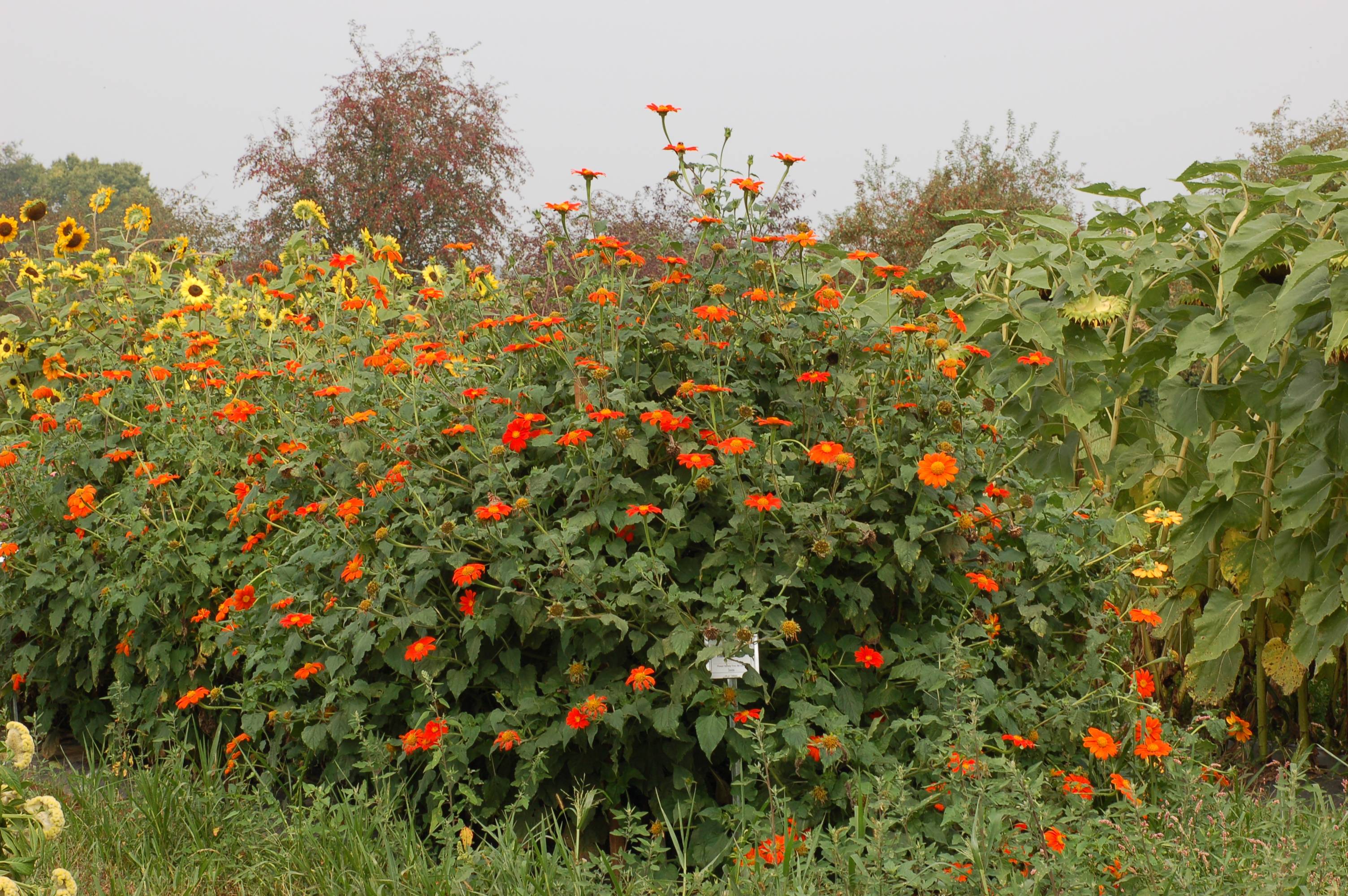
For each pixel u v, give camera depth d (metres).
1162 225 4.86
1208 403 4.49
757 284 3.76
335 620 3.36
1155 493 4.87
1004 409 5.04
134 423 5.16
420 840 3.12
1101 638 3.58
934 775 2.98
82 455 4.86
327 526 3.66
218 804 3.40
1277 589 4.41
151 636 4.36
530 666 3.22
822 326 3.66
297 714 3.42
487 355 4.16
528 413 3.57
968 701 3.06
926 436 3.36
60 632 4.74
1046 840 2.53
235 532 4.31
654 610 3.09
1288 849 2.70
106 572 4.53
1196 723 3.75
